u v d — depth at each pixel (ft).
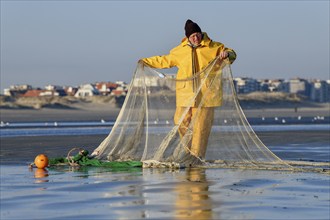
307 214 27.25
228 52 48.75
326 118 315.17
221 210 28.19
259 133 110.83
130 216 27.09
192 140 47.83
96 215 27.40
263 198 31.42
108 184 37.22
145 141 49.29
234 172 43.34
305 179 38.99
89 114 519.60
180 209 28.53
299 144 77.77
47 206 29.73
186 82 48.78
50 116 445.37
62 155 62.13
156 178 39.99
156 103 49.62
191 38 49.14
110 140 50.88
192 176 41.01
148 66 50.21
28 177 41.63
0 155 61.87
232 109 48.52
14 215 27.55
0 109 647.56
